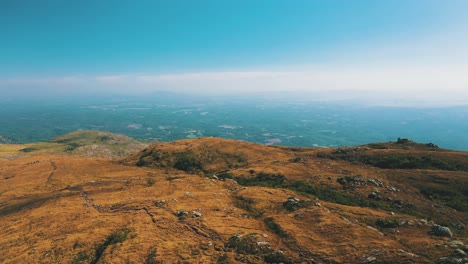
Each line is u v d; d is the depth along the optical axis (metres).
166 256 36.69
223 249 38.34
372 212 53.03
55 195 80.50
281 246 37.84
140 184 87.12
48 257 41.56
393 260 30.34
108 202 66.94
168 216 51.59
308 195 68.69
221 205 58.56
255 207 57.44
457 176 76.44
